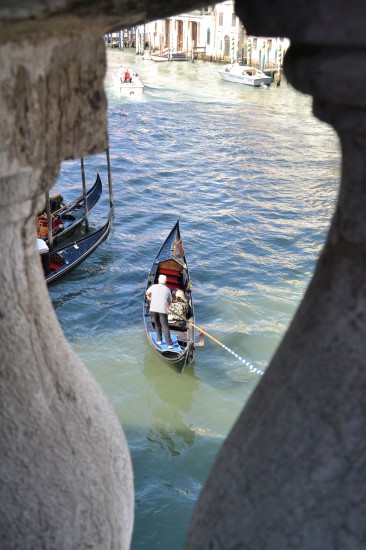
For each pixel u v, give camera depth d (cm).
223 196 2916
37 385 175
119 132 3884
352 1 122
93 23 159
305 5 128
